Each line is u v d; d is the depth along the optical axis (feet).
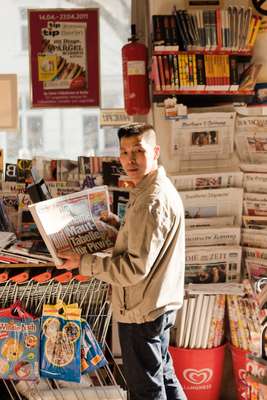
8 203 10.19
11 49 10.40
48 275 8.73
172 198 7.75
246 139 10.14
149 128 7.87
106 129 10.72
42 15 10.26
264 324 7.56
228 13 9.55
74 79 10.44
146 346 7.95
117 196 10.12
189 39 9.48
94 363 8.81
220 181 10.09
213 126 10.02
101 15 10.43
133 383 8.14
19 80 10.53
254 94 9.97
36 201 9.14
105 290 8.87
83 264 7.84
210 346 9.98
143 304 7.80
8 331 8.79
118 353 10.42
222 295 9.86
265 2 9.87
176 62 9.52
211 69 9.61
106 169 10.18
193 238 10.08
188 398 10.05
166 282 7.85
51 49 10.36
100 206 8.52
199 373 9.97
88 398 9.30
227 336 10.39
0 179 10.19
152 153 7.84
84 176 10.21
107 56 10.54
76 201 8.35
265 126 10.03
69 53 10.37
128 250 7.57
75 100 10.50
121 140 7.86
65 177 10.23
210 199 10.07
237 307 9.85
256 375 7.58
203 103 10.00
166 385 8.63
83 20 10.32
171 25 9.50
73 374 8.77
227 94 9.78
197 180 10.03
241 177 10.10
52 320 8.76
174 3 9.93
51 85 10.44
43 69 10.40
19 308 8.75
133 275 7.46
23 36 10.38
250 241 10.25
